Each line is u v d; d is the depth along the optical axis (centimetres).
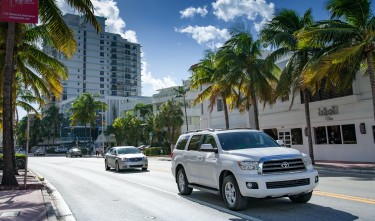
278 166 759
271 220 704
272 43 2170
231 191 812
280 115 3022
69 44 1645
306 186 762
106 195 1166
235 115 3703
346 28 1767
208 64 3200
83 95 7312
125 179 1672
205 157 927
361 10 1781
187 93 6288
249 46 2638
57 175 2081
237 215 762
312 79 1816
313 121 2677
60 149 8838
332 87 2505
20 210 862
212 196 1037
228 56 2580
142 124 6275
